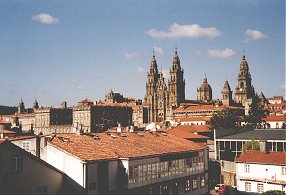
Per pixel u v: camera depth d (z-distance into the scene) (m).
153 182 51.41
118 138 54.97
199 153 64.62
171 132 99.44
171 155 56.09
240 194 62.91
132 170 47.25
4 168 36.31
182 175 58.66
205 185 65.75
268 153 62.56
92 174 42.41
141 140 57.97
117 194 45.91
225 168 76.12
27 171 38.41
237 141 81.94
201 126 131.88
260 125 148.62
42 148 44.81
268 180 59.81
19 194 37.53
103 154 45.12
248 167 62.53
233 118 135.62
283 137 76.69
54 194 41.19
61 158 42.94
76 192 41.56
